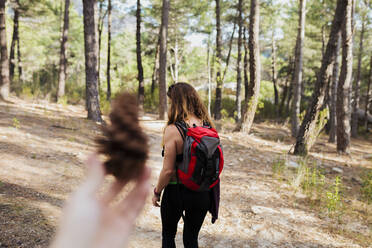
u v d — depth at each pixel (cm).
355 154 1243
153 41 2834
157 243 357
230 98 2908
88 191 119
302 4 1535
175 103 260
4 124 799
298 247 372
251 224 430
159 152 759
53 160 599
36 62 4028
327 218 467
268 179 654
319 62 2678
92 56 1085
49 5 2617
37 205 397
